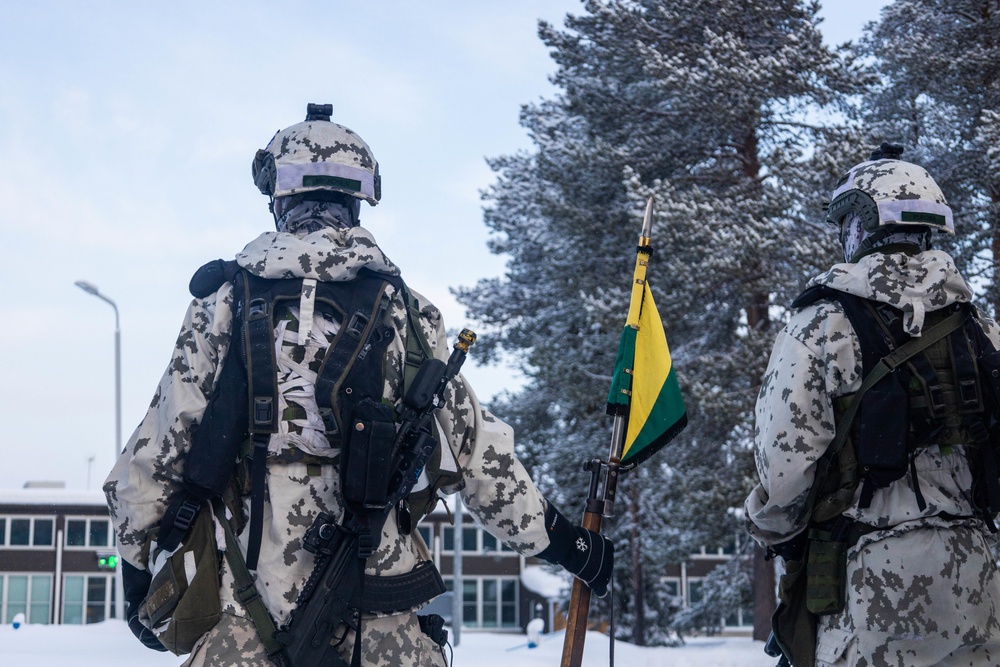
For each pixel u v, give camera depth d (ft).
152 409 8.59
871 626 9.75
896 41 68.90
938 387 9.95
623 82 76.69
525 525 9.25
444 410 9.01
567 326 86.12
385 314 8.75
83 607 163.43
